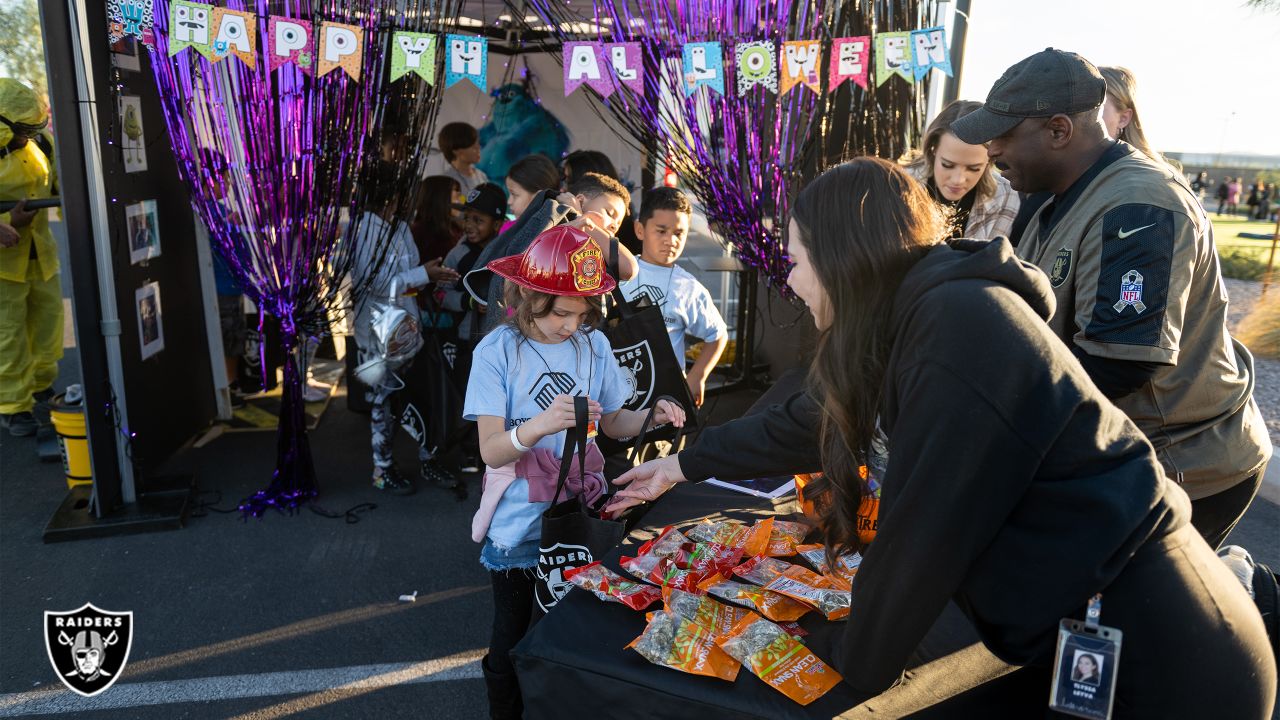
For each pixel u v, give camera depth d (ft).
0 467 13.44
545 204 8.14
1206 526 6.31
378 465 12.80
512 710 6.89
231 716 7.82
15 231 13.03
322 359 19.27
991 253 3.68
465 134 18.37
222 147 10.44
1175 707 3.62
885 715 4.09
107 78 10.89
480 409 6.27
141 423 12.31
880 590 3.77
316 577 10.34
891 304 3.87
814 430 4.95
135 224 11.98
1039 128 5.71
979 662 4.53
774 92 10.85
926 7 11.78
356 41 9.80
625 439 7.23
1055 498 3.58
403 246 12.32
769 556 5.56
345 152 10.64
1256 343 21.75
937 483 3.50
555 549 5.83
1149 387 5.74
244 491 12.66
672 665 4.36
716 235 14.08
